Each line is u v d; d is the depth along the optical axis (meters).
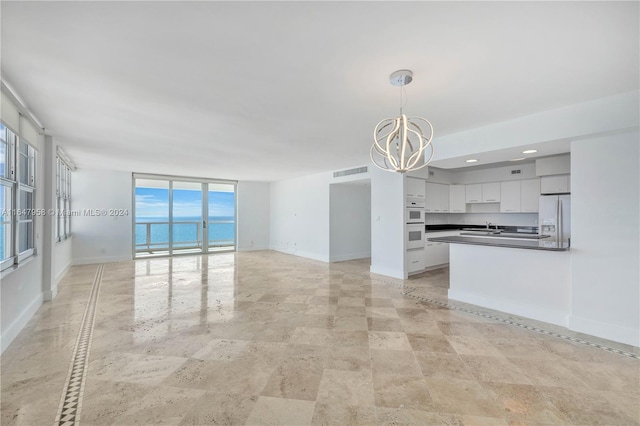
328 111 3.09
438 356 2.55
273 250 9.51
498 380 2.19
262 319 3.40
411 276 5.73
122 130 3.78
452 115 3.23
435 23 1.67
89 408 1.86
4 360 2.46
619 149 2.85
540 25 1.68
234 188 9.23
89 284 5.01
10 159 2.95
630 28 1.70
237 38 1.81
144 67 2.17
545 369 2.34
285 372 2.28
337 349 2.67
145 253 8.27
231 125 3.56
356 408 1.87
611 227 2.90
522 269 3.57
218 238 9.50
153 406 1.88
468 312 3.68
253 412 1.83
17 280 3.04
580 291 3.09
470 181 6.95
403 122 2.42
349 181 6.80
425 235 6.11
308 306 3.88
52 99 2.76
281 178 8.74
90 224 6.91
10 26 1.68
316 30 1.73
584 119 2.87
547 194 5.20
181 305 3.90
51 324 3.23
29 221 3.51
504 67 2.18
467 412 1.84
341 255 7.58
